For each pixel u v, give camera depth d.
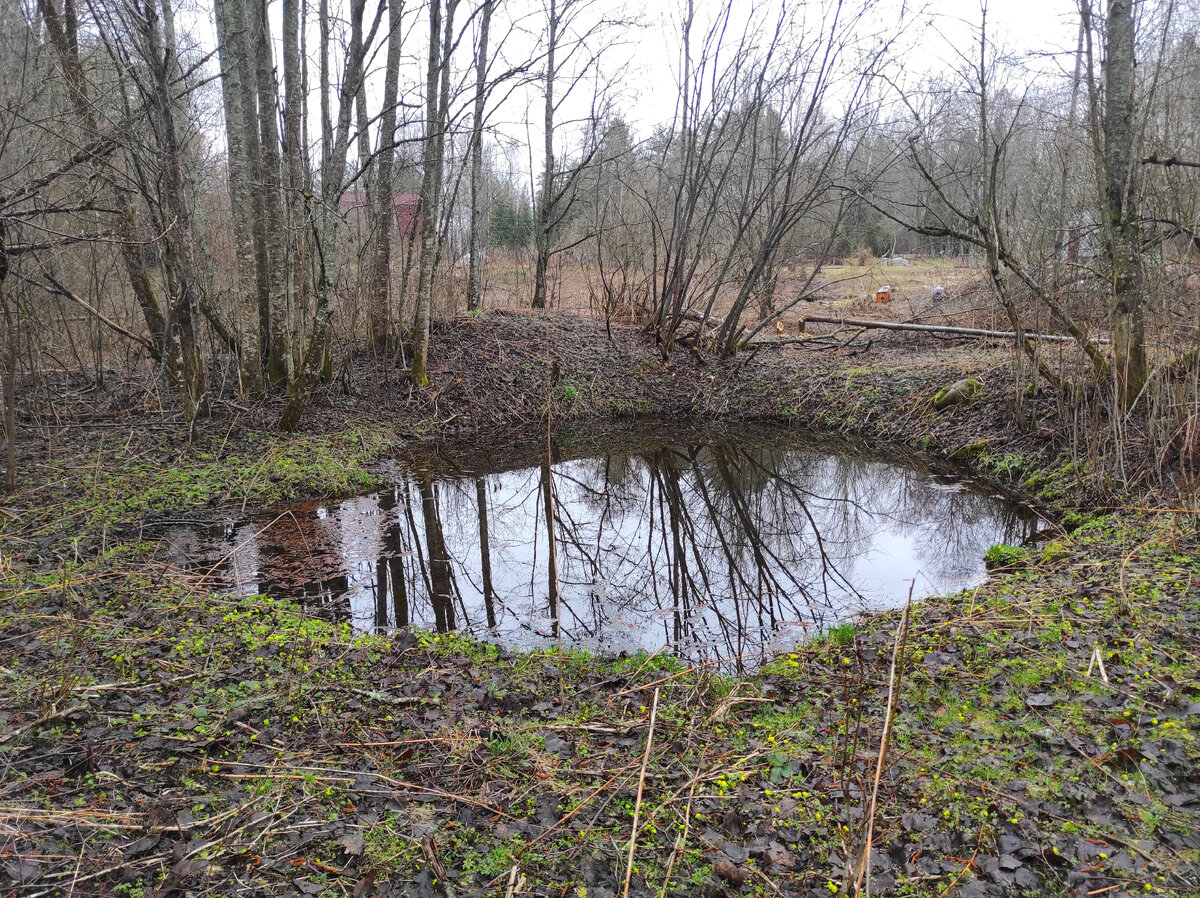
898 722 4.52
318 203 11.10
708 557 9.00
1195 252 9.09
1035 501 9.56
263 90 11.62
